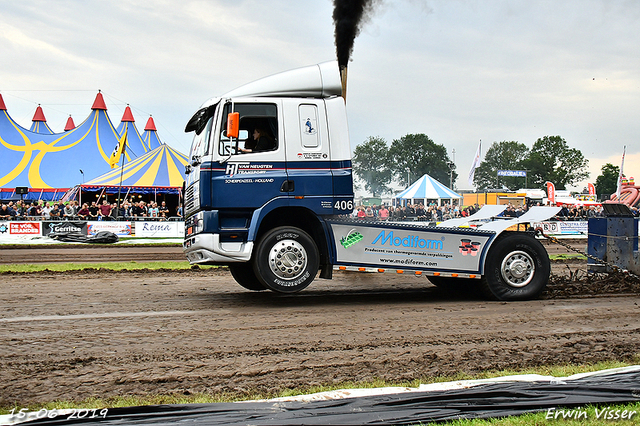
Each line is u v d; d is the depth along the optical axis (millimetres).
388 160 108938
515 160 121062
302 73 7727
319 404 3699
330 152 7664
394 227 7734
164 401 3828
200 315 6855
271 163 7457
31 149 34938
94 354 5020
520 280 8172
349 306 7586
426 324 6348
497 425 3408
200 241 7293
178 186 29453
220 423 3389
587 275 9797
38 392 4023
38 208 24891
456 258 7934
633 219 9344
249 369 4602
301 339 5602
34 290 9078
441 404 3740
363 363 4789
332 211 7605
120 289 9289
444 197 35875
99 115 37719
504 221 8336
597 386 4062
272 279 7312
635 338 5766
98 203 27797
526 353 5156
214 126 7363
